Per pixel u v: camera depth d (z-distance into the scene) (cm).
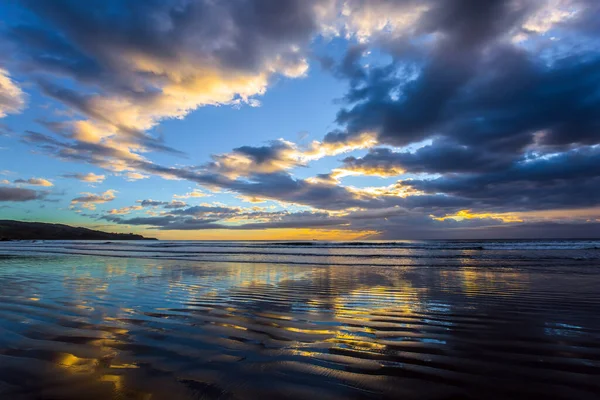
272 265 1756
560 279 1126
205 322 573
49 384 319
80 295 821
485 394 306
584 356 407
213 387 313
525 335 498
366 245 5534
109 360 385
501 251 3128
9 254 2695
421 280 1141
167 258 2302
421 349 433
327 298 807
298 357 399
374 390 311
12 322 558
